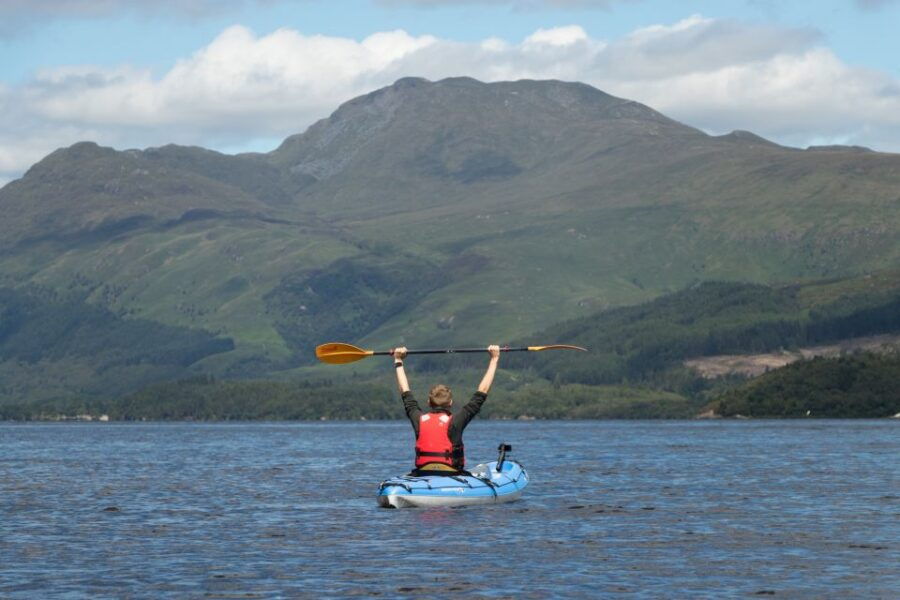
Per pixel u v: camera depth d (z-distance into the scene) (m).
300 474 96.56
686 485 78.31
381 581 36.28
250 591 34.78
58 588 35.53
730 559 40.62
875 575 37.19
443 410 54.03
